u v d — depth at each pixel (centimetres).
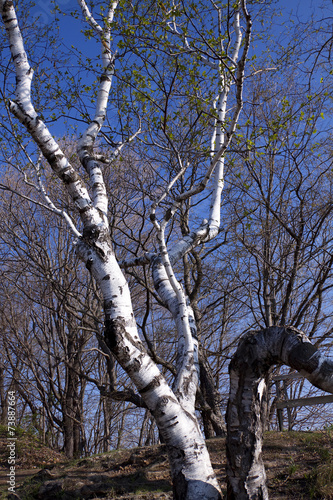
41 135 477
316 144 1010
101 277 436
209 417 1145
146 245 1742
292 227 1145
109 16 690
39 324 1739
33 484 738
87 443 2011
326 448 681
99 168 564
